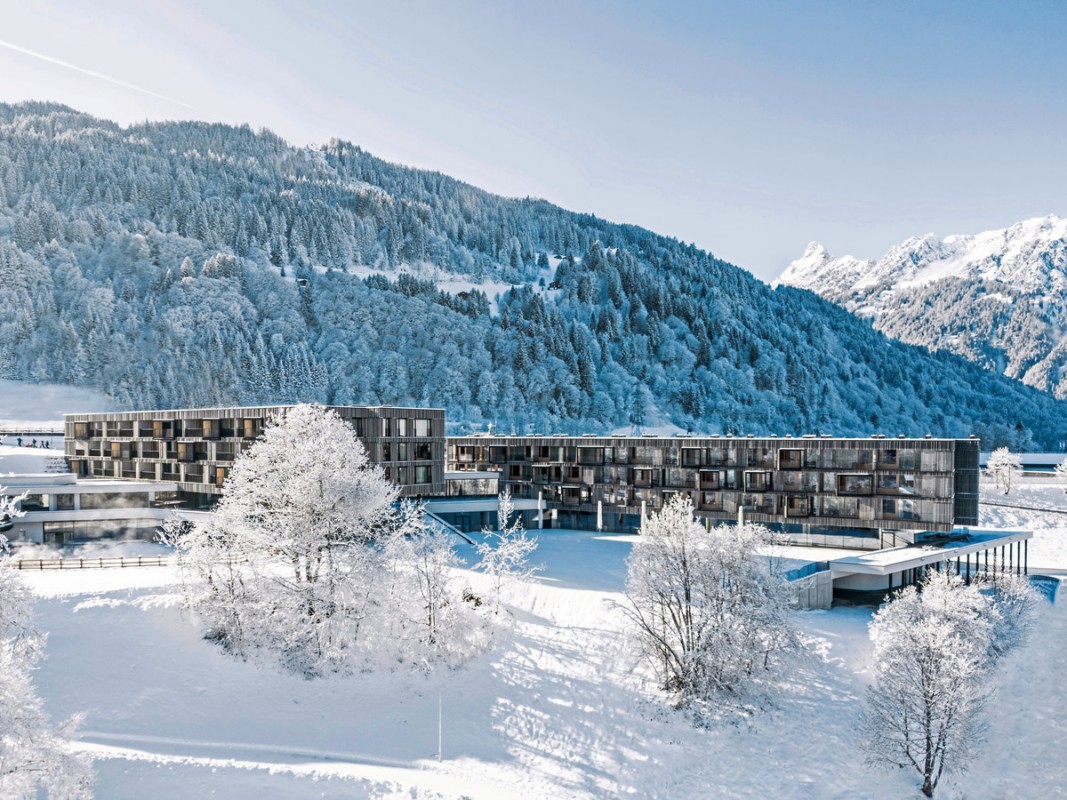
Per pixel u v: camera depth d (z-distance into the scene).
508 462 107.56
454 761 44.41
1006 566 91.00
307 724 46.78
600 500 100.19
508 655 54.84
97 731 43.28
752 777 44.09
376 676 51.66
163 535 62.28
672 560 52.91
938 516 77.94
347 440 60.41
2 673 31.73
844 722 48.47
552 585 66.25
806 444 86.12
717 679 49.84
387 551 57.00
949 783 44.09
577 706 49.69
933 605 51.44
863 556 67.88
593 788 42.69
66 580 57.34
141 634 50.94
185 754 41.97
